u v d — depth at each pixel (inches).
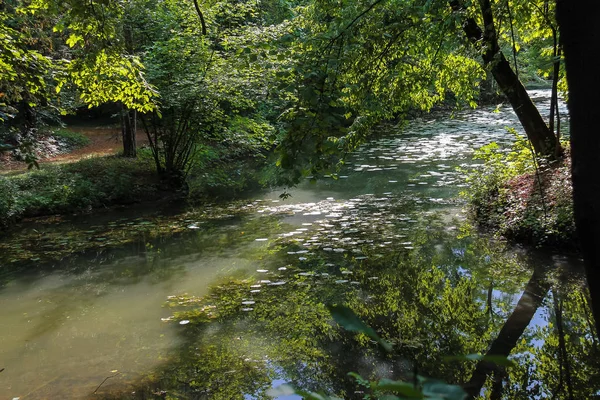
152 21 528.1
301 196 519.5
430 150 737.6
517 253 298.8
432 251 315.6
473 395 158.7
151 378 182.2
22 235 411.8
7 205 450.6
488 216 362.0
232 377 180.5
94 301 263.7
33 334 225.9
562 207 304.5
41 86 264.7
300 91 139.2
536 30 366.0
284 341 208.5
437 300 240.4
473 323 213.5
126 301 262.1
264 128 630.5
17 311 253.9
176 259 333.1
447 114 1194.0
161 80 524.7
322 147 135.5
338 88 152.1
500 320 214.4
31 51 260.2
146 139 819.4
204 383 177.2
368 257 310.3
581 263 272.1
